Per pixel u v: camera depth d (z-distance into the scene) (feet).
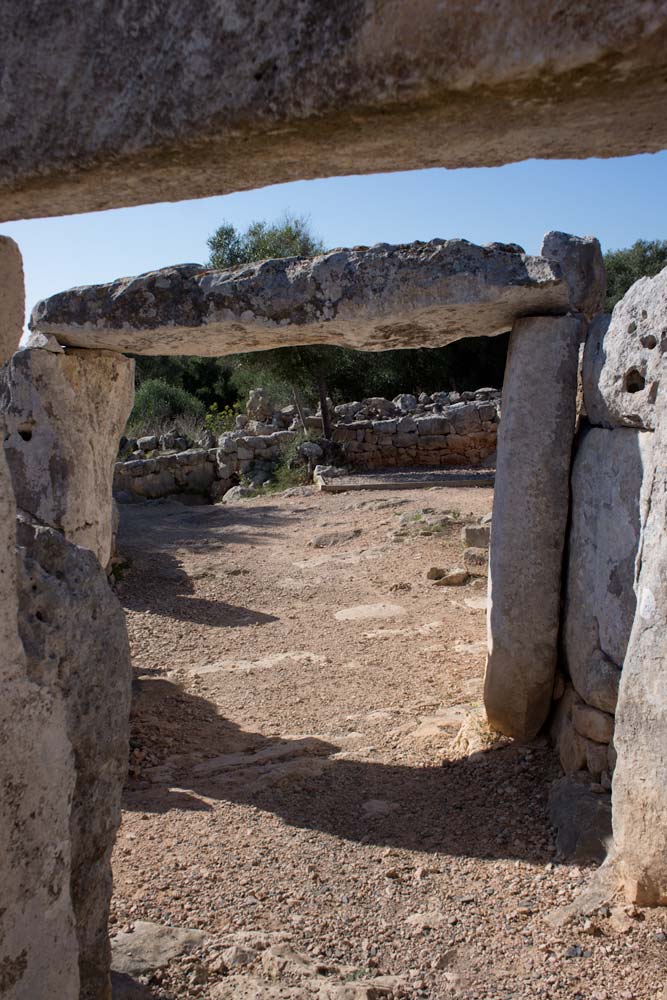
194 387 92.73
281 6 3.90
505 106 3.95
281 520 39.60
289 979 8.85
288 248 62.03
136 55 4.25
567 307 14.14
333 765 14.90
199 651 22.31
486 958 9.49
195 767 15.17
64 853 6.01
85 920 6.92
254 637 23.39
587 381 13.64
